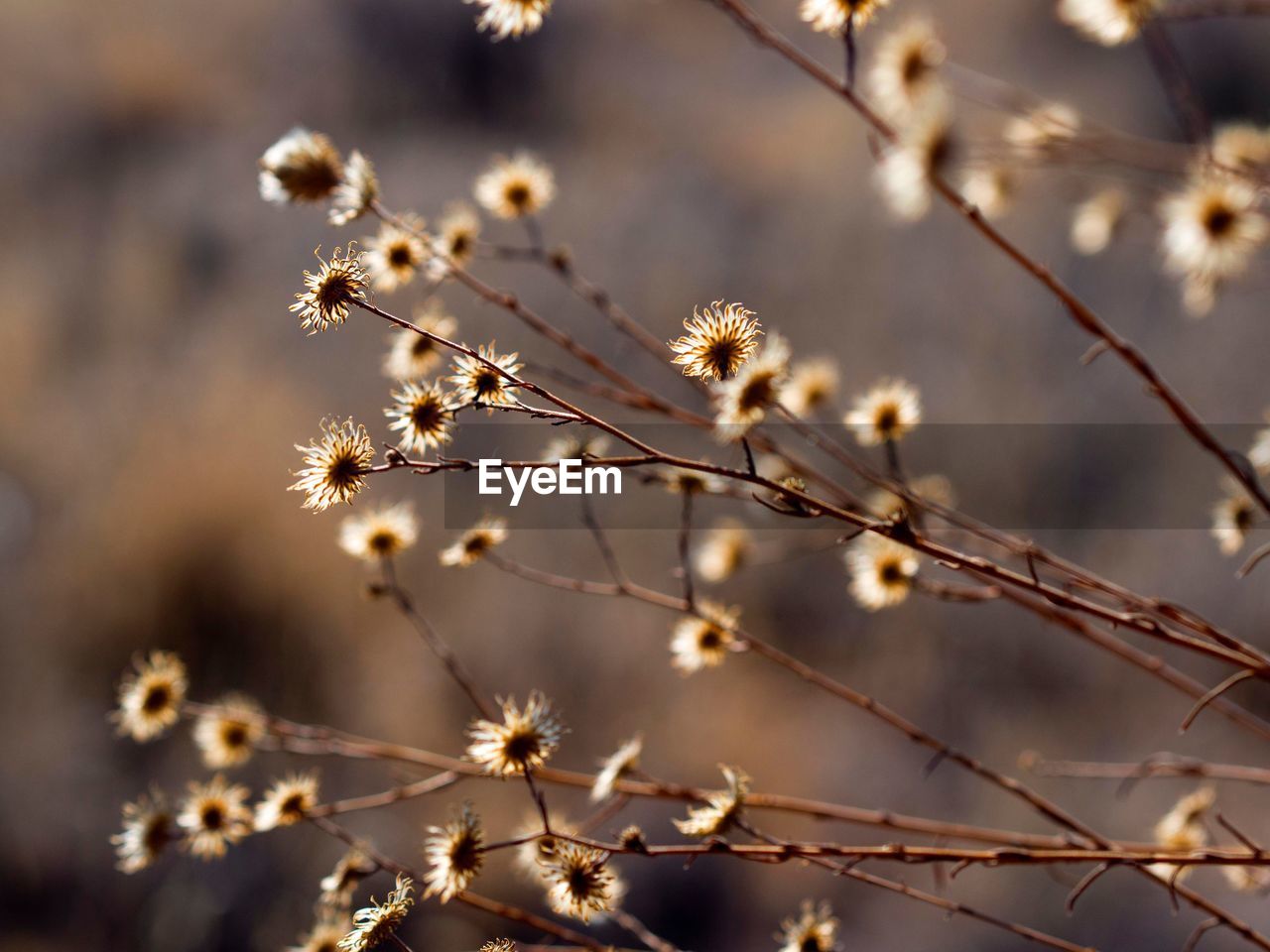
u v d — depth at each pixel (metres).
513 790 0.87
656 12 2.07
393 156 1.78
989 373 1.36
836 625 1.15
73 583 1.03
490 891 0.73
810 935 0.31
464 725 0.99
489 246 0.38
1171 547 1.16
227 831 0.35
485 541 0.36
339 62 1.98
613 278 1.44
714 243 1.54
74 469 1.19
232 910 0.81
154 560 1.02
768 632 1.13
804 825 0.95
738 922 0.89
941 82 0.38
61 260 1.56
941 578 1.08
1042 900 0.90
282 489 1.08
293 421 1.14
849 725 1.08
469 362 0.28
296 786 0.34
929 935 0.87
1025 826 0.96
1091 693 1.07
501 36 0.32
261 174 0.33
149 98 1.85
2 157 1.75
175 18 1.97
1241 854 0.32
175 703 0.37
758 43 0.35
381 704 0.99
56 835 0.88
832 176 1.62
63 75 1.87
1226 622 1.07
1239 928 0.32
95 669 1.00
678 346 0.28
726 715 1.02
